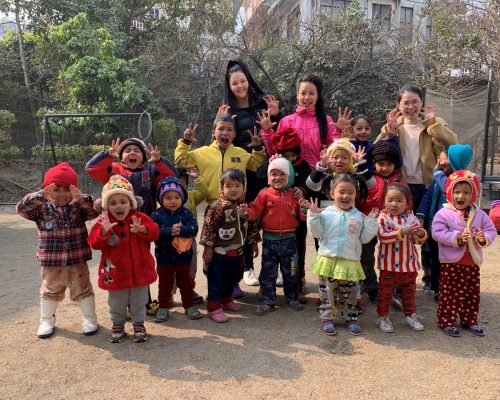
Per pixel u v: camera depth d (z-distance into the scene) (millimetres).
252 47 14547
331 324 3582
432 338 3494
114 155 3838
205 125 15055
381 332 3604
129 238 3377
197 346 3344
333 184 3654
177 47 15289
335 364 3062
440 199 4109
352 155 3863
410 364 3066
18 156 13891
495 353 3244
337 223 3576
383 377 2895
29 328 3705
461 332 3621
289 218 3943
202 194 4191
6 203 11750
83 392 2740
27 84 14281
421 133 4375
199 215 10148
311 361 3104
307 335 3539
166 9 17172
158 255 3807
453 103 11266
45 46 14102
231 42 16109
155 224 3486
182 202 3783
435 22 13922
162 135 13328
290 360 3117
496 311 4070
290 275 4047
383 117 14430
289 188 3994
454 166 3838
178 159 4164
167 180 3766
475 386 2789
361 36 14312
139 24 17875
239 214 3730
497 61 12336
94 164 3803
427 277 4594
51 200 3502
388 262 3590
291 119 4473
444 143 4305
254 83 4648
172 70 14828
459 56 13445
